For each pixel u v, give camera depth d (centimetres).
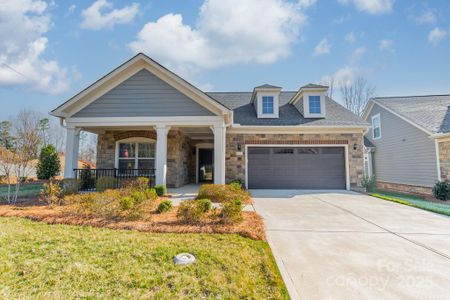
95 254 406
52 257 395
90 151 4062
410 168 1397
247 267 367
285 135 1312
